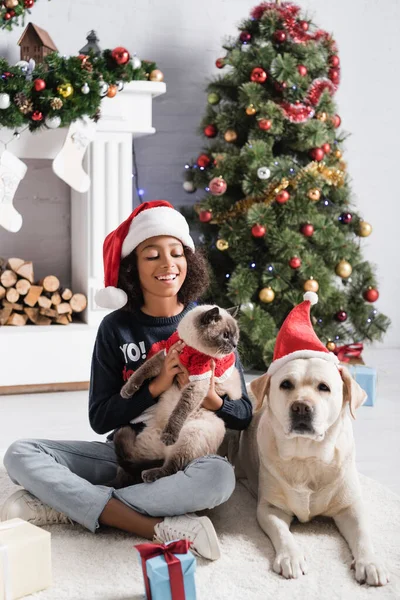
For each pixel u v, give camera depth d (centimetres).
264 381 201
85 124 338
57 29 411
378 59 472
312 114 384
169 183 447
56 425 306
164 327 216
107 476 218
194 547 182
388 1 469
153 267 210
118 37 425
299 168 392
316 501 197
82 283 382
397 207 489
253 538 195
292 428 185
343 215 405
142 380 200
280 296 395
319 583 173
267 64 386
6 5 322
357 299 421
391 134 482
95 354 217
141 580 174
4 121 322
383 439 292
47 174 411
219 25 442
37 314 370
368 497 225
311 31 409
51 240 416
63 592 169
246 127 404
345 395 199
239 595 167
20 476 199
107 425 208
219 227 412
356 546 185
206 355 189
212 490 189
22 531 172
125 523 191
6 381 352
